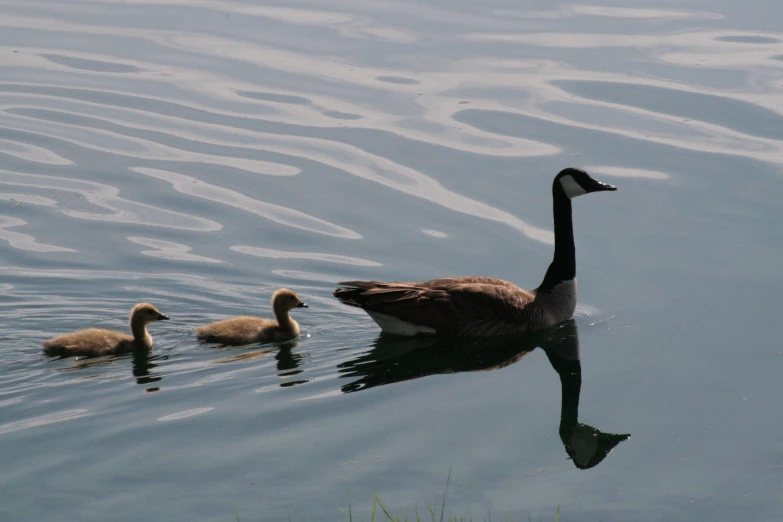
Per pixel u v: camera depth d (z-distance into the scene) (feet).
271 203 66.64
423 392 45.34
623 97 81.15
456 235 62.69
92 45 92.48
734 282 57.06
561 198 54.44
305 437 40.50
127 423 41.50
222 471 37.78
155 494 36.22
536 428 41.83
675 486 37.37
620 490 37.09
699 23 97.96
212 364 48.08
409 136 75.51
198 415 42.27
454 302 51.98
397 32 95.76
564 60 88.58
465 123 77.46
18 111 79.36
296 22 98.32
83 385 45.24
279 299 50.98
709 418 42.80
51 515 34.88
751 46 90.79
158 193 67.62
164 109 79.87
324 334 52.47
